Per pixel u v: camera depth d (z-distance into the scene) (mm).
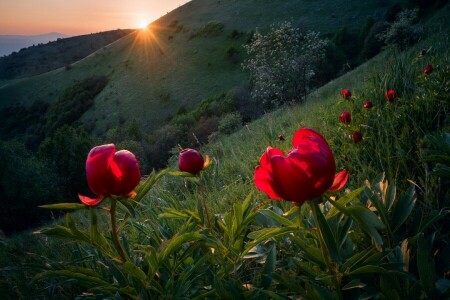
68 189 35531
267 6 81312
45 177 31375
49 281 2463
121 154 1380
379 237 1104
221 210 2896
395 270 1229
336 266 1332
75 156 35719
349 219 1406
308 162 1119
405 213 1565
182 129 45875
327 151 1153
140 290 1611
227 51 69062
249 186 3258
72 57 173375
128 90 74812
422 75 3594
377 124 2947
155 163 42344
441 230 1703
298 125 5121
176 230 2324
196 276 1582
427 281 1189
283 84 23953
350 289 1404
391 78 4039
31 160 32375
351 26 60875
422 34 19859
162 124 62688
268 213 1339
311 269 1413
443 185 1969
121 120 68625
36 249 3635
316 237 1592
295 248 1753
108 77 84500
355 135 2705
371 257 1331
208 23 82562
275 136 5289
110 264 1703
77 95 80938
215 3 96938
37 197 30203
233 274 1780
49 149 35625
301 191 1142
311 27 65125
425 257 1208
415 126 2623
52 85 99688
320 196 1184
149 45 86312
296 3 76062
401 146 2547
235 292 1436
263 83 25156
